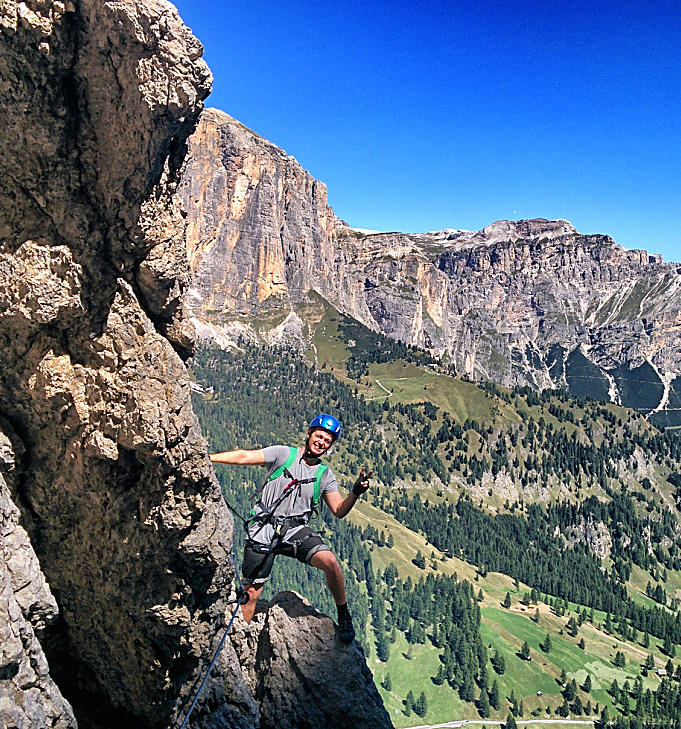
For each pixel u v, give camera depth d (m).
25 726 2.62
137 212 2.98
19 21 2.57
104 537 3.36
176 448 3.18
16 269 2.95
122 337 3.10
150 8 2.61
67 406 3.12
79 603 3.60
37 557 3.37
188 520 3.27
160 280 3.14
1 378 3.11
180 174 3.23
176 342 3.43
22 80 2.71
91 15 2.61
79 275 3.01
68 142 2.87
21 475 3.28
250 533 3.83
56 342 3.09
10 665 2.60
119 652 3.70
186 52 2.80
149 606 3.43
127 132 2.83
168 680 3.74
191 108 2.93
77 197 2.95
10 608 2.69
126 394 3.10
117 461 3.19
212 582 3.55
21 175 2.88
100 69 2.75
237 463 3.75
